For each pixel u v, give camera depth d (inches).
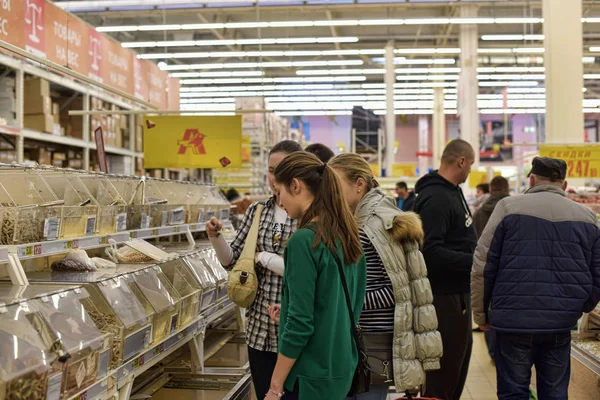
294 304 72.0
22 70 206.8
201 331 117.6
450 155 127.6
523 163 629.6
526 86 892.6
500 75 822.5
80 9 476.7
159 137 243.9
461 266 124.4
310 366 72.6
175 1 470.0
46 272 95.5
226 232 174.1
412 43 733.3
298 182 76.5
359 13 623.5
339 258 74.6
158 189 152.3
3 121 196.9
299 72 788.0
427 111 1089.4
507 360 113.3
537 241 111.3
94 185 114.6
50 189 101.9
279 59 766.5
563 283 110.0
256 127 426.6
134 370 84.6
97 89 260.1
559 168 115.6
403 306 94.7
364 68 823.7
